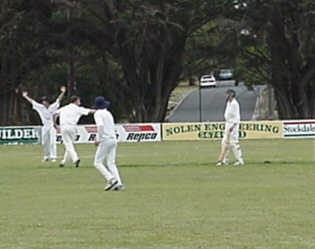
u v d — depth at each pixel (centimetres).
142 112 11369
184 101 17275
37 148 7406
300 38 10369
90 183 3803
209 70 12038
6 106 11656
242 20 10500
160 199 3072
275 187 3456
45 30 10888
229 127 4669
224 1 10356
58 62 11838
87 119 12925
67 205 2923
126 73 11294
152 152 6297
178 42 11069
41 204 2972
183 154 5950
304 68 11281
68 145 4738
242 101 16862
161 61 11069
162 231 2283
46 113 5294
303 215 2573
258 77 12338
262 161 5028
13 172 4453
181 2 10381
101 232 2281
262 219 2494
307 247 2012
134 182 3797
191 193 3269
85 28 10888
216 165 4741
